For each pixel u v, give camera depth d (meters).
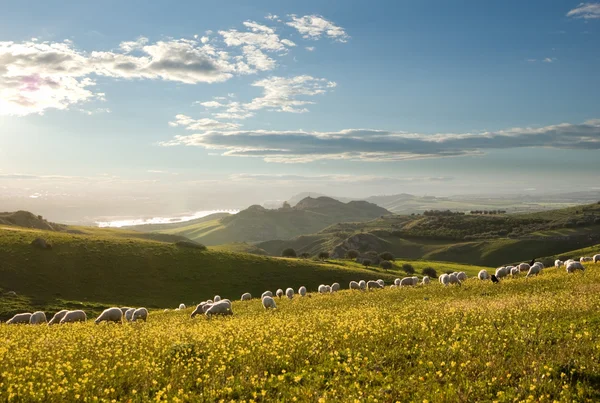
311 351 13.69
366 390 10.25
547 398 9.03
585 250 162.00
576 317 15.51
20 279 80.81
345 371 11.71
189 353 14.55
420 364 11.80
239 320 23.67
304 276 101.81
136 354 14.57
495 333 14.01
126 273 91.69
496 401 8.92
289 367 12.58
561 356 11.05
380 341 14.44
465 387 9.76
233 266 102.44
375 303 28.22
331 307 28.84
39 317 34.44
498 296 25.16
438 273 131.62
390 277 108.88
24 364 13.68
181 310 42.94
